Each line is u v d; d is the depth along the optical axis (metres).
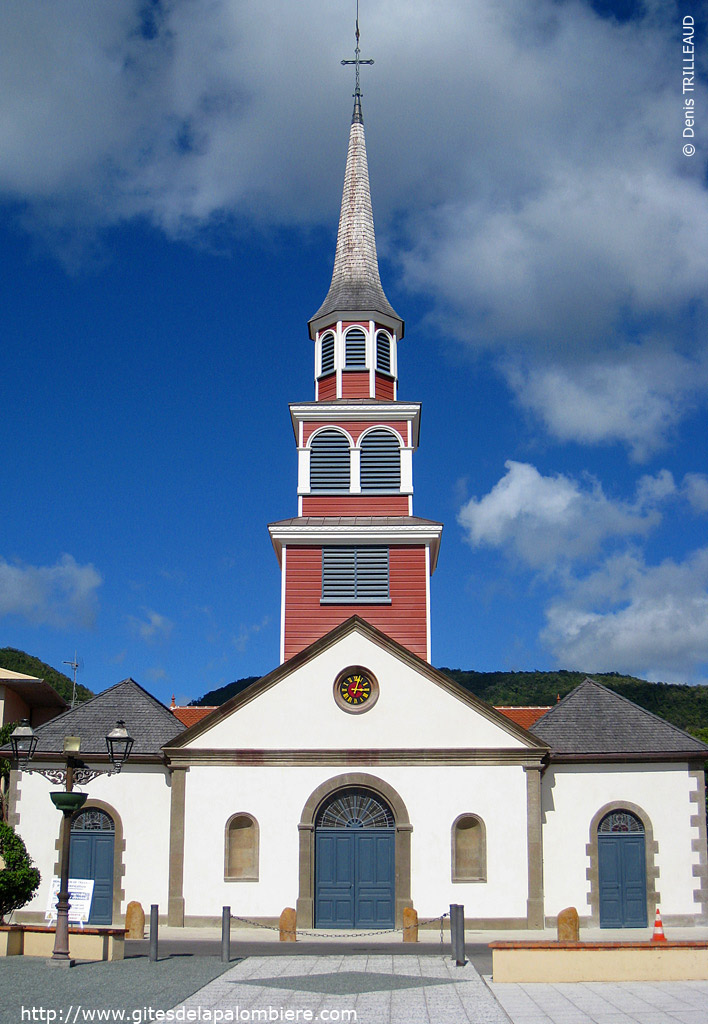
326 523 34.31
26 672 77.81
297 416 36.41
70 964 20.84
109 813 29.77
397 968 20.78
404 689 29.64
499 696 78.62
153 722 31.28
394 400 37.50
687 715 73.62
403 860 28.33
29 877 25.67
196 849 28.56
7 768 31.97
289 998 17.59
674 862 29.58
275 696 29.66
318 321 38.25
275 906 28.16
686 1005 16.97
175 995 17.72
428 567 33.94
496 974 19.22
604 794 29.94
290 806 28.81
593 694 32.22
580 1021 15.80
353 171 40.94
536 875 28.31
